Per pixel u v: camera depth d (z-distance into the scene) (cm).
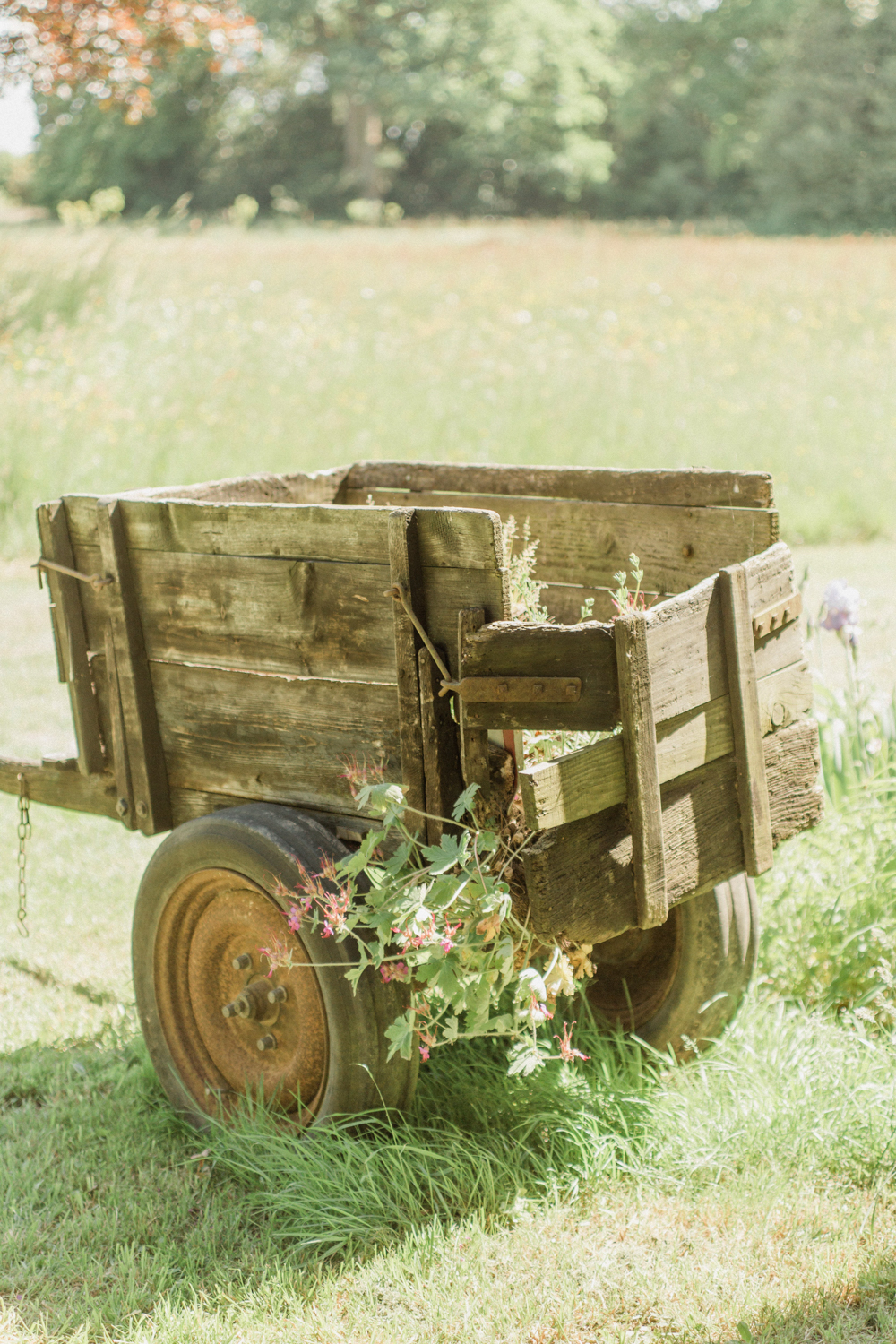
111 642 347
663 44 5916
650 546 394
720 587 285
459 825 279
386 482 467
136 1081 368
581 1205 303
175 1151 335
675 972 348
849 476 1141
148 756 346
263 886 302
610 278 2136
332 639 299
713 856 291
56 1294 284
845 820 423
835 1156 312
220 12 1299
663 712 267
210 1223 305
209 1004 341
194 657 331
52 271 1428
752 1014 361
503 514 436
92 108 5259
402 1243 289
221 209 5541
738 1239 287
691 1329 258
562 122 5681
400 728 289
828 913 382
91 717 361
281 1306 275
